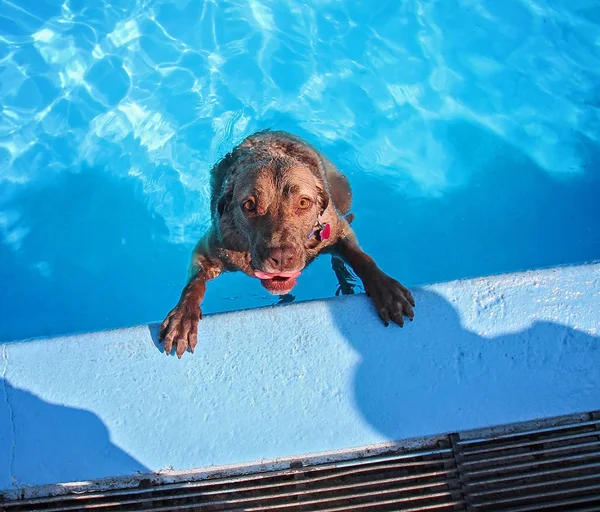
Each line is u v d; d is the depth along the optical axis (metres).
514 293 1.20
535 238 1.83
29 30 2.14
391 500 1.11
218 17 2.14
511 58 2.07
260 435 1.15
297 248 1.17
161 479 1.16
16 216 1.96
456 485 1.12
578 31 2.09
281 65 2.08
